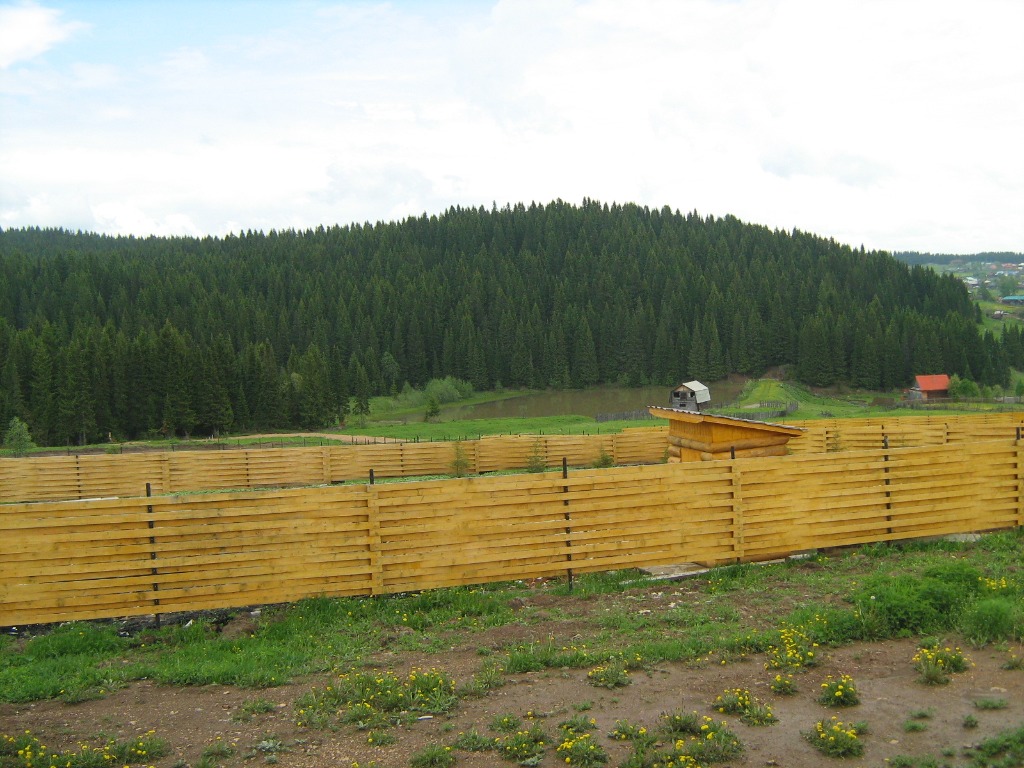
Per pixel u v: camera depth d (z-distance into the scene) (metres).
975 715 6.23
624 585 11.12
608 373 122.31
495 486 10.88
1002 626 7.78
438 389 102.81
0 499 24.62
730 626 8.98
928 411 61.34
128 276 124.25
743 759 5.77
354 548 10.54
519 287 136.62
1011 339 120.44
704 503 11.45
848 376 110.62
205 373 69.00
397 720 6.80
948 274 150.88
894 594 8.54
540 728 6.40
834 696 6.59
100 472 25.39
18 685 7.92
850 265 146.75
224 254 160.00
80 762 6.18
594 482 11.12
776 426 14.85
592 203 183.12
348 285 132.50
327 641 9.25
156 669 8.37
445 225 171.25
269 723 6.91
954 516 12.39
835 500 11.94
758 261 143.25
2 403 62.59
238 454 26.61
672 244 158.25
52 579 9.77
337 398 84.88
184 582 10.06
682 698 6.93
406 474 28.25
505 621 9.75
